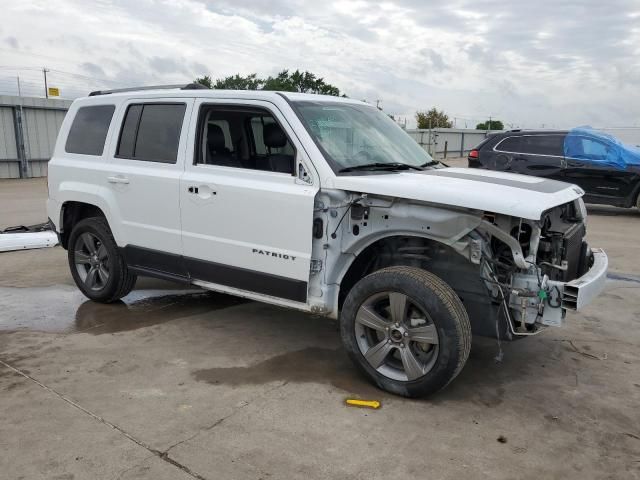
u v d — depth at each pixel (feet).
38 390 12.33
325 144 13.51
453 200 11.37
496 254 12.01
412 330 11.93
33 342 15.21
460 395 12.53
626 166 37.88
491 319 12.16
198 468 9.55
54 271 23.09
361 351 12.72
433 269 12.74
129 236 16.83
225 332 16.21
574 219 14.32
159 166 15.89
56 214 18.99
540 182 13.66
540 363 14.42
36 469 9.45
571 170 38.99
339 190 12.74
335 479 9.34
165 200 15.66
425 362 12.07
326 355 14.64
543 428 11.15
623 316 18.15
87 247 18.72
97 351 14.62
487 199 11.16
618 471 9.75
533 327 12.07
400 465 9.77
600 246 29.04
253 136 14.69
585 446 10.52
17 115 69.05
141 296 19.72
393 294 12.07
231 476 9.36
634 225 35.96
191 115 15.35
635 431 11.10
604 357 14.85
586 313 18.44
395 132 16.61
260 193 13.61
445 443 10.50
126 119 17.03
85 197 17.78
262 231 13.74
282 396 12.25
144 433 10.62
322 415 11.44
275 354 14.64
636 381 13.39
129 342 15.31
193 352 14.67
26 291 20.18
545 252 12.34
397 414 11.57
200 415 11.34
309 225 12.91
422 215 11.85
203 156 15.19
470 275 12.29
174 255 15.76
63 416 11.21
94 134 18.01
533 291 11.50
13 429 10.68
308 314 17.93
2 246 26.45
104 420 11.08
